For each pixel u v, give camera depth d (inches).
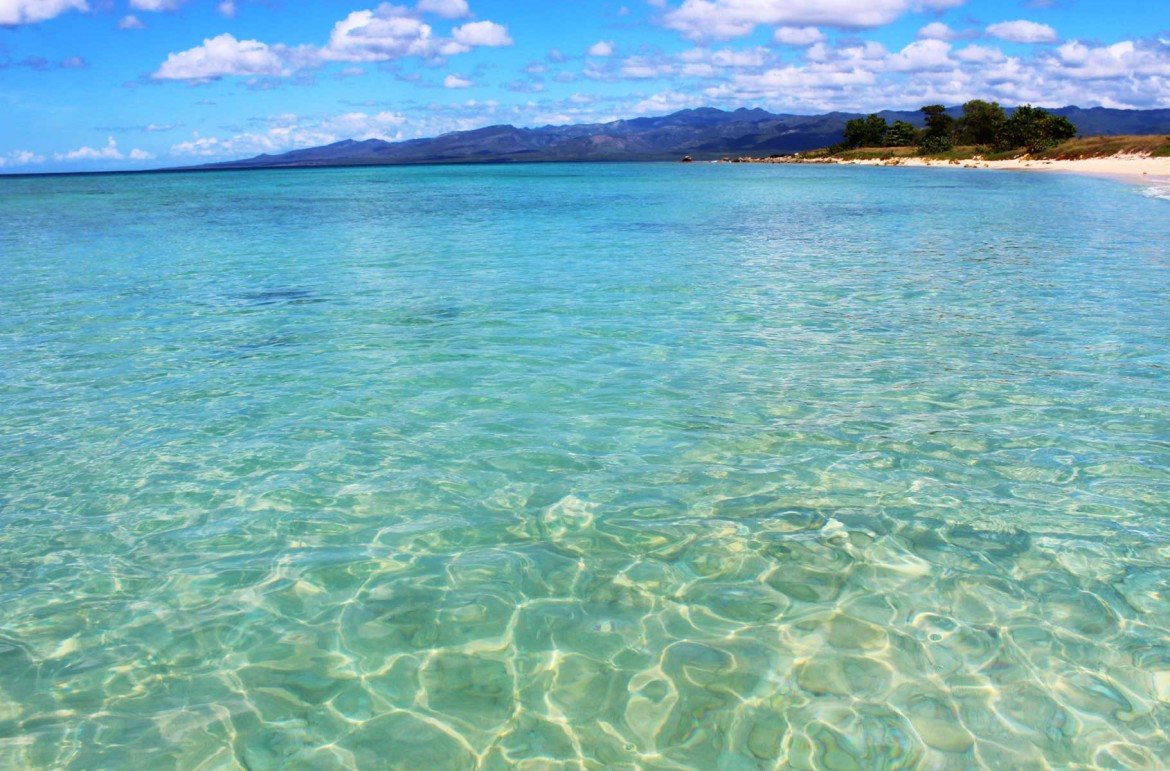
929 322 445.7
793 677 156.3
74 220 1242.6
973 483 239.0
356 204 1646.2
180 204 1705.2
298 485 246.8
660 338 415.5
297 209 1491.1
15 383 352.5
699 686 154.4
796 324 444.8
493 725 145.6
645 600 183.9
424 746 140.7
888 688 152.4
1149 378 334.3
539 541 211.2
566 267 669.3
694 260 705.6
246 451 273.7
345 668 162.6
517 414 304.8
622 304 505.4
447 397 325.4
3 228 1100.5
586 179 3090.6
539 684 156.3
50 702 153.1
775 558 200.2
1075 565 193.8
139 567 201.9
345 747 140.8
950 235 882.8
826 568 195.0
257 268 685.9
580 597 185.6
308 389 339.3
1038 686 152.0
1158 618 172.2
